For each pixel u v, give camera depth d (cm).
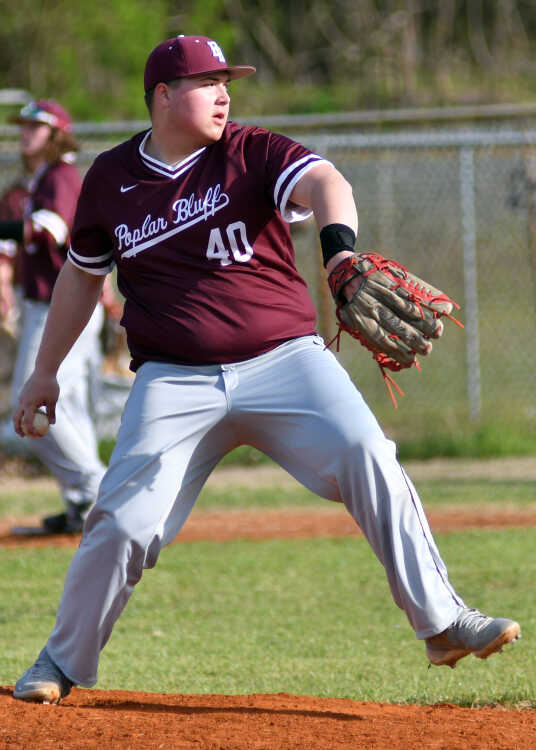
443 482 3838
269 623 2164
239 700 1412
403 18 10762
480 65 10925
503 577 2484
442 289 6134
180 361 1308
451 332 5962
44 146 2695
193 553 2838
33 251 2678
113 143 4694
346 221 1189
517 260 5981
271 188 1263
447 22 11006
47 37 9269
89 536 1310
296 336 1311
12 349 4172
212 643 2008
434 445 4441
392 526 1230
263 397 1284
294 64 10800
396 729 1209
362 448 1229
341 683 1691
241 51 10881
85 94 9375
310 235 5119
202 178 1284
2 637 2048
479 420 4641
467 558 2688
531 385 5294
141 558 1305
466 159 4519
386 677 1731
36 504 3588
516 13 11194
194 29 10081
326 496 1284
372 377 5322
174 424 1297
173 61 1265
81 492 2894
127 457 1295
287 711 1338
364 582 2520
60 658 1347
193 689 1664
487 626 1212
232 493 3750
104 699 1416
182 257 1288
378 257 1152
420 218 6075
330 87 10756
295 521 3272
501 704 1507
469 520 3178
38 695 1327
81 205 1359
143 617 2228
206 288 1288
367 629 2108
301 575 2594
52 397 1462
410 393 5197
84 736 1183
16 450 4231
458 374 5444
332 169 1241
